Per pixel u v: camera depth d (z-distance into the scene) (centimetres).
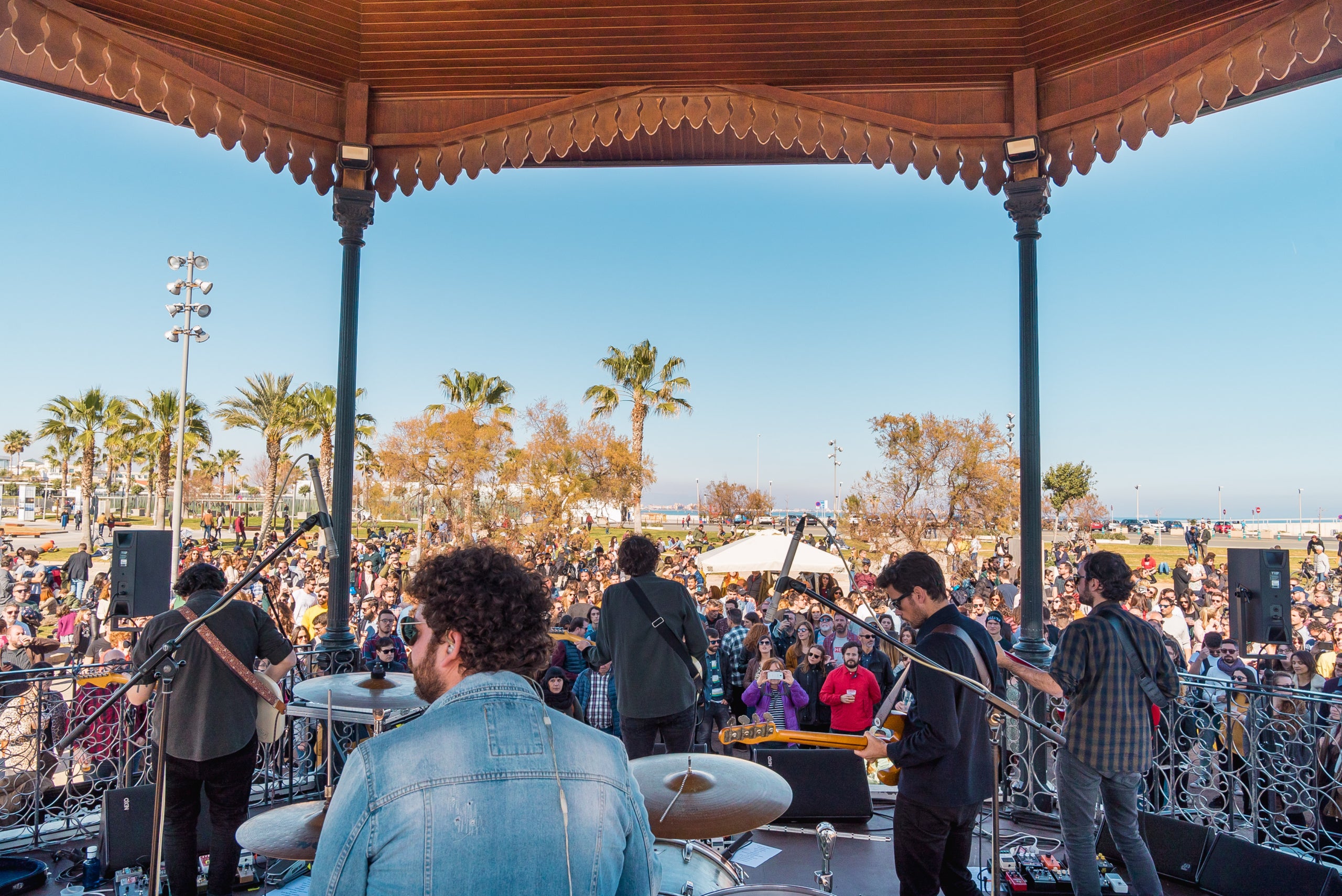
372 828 130
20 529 4884
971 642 315
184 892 382
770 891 259
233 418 3497
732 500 5259
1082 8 517
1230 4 480
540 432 3416
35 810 479
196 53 536
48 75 550
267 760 535
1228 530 6500
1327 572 2462
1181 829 430
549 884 131
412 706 346
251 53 550
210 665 379
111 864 415
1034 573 546
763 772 314
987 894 400
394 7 541
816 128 571
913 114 578
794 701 694
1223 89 481
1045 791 517
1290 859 389
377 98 604
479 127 588
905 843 316
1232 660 677
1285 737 480
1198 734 509
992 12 534
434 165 600
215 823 389
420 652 155
